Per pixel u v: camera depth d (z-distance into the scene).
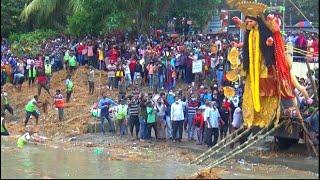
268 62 24.86
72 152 29.11
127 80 42.91
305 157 25.83
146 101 32.88
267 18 24.62
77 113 39.84
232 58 26.25
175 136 31.91
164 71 41.53
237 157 26.91
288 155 26.47
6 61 48.03
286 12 49.72
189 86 40.81
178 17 51.31
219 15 53.91
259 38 24.80
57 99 38.62
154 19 49.56
